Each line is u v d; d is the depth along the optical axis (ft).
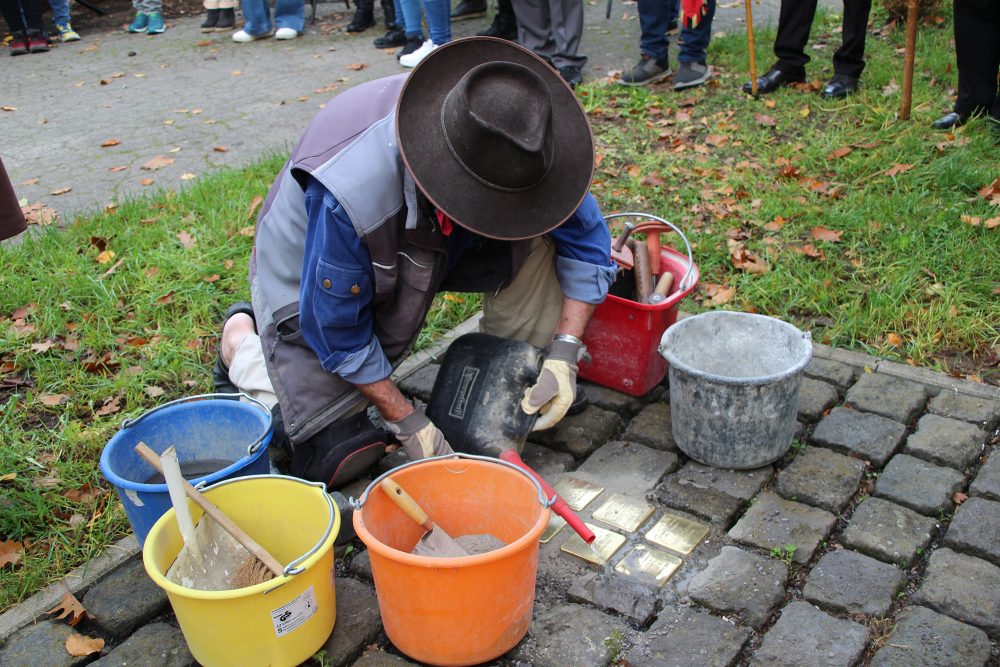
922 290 11.74
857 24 17.26
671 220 13.89
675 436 9.33
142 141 19.47
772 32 22.21
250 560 7.04
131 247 13.87
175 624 7.62
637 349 9.89
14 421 10.16
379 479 7.22
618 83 19.74
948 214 13.11
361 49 25.67
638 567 7.82
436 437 8.31
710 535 8.24
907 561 7.73
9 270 13.19
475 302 12.37
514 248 8.75
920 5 21.31
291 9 27.48
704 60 19.21
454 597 6.46
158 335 11.82
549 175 7.10
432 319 11.94
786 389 8.47
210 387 10.85
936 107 16.79
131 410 10.44
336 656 7.07
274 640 6.66
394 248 7.73
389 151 7.48
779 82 18.56
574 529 7.92
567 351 8.64
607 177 15.62
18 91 23.98
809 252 12.67
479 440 8.55
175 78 24.21
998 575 7.45
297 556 7.61
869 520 8.19
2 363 11.36
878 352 10.80
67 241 14.14
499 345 8.82
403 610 6.69
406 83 7.06
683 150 16.38
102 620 7.56
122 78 24.59
